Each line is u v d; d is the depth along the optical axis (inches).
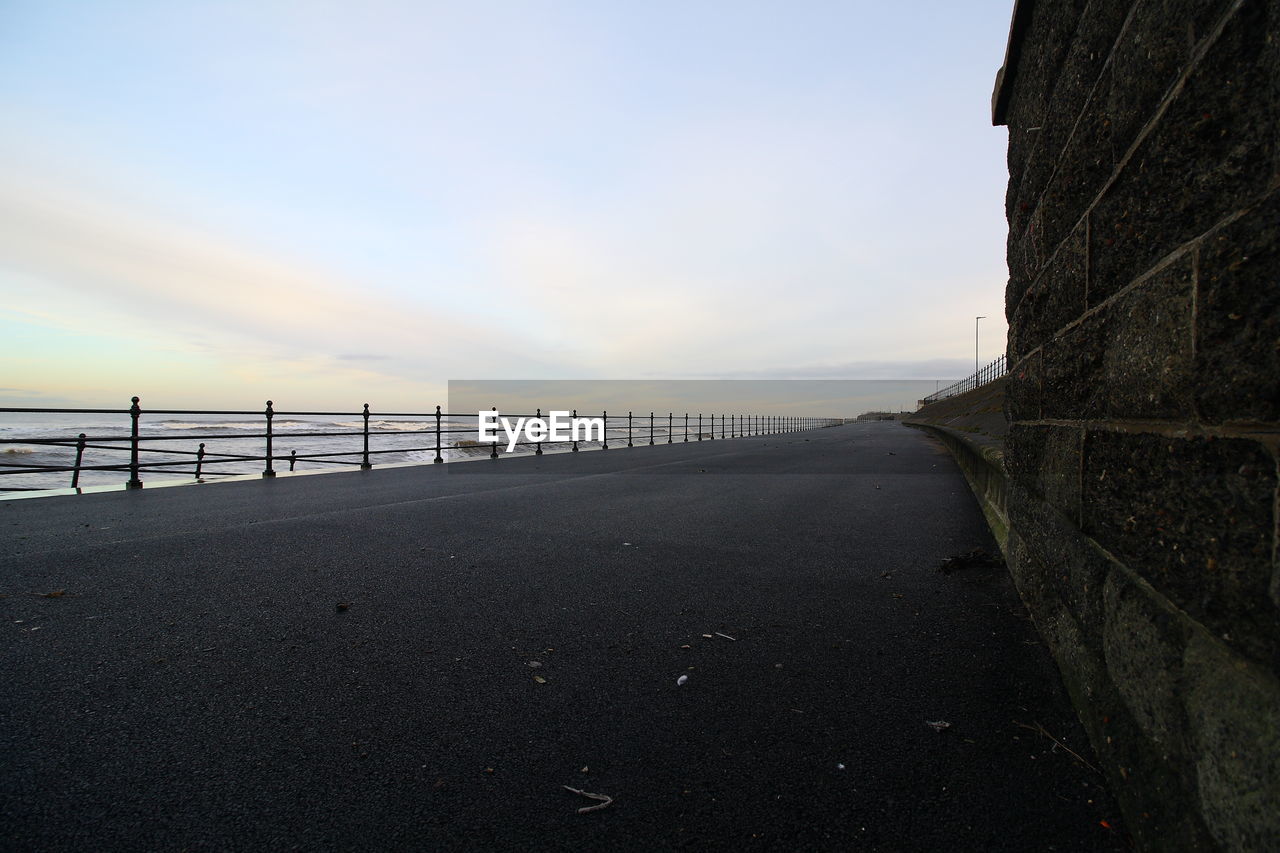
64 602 140.7
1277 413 39.6
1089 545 81.0
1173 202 55.0
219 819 66.5
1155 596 59.2
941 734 83.9
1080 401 84.0
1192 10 51.8
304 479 426.9
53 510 274.5
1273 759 38.7
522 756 79.5
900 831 64.1
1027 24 116.9
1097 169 77.6
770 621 132.0
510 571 172.7
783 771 75.7
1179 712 53.2
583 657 112.5
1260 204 41.6
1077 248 85.7
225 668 106.3
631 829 65.1
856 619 132.7
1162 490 56.7
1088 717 80.4
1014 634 120.9
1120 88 69.1
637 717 89.9
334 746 81.7
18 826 64.9
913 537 221.6
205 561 180.4
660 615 135.9
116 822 65.8
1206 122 49.0
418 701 94.7
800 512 278.5
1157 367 57.5
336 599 145.8
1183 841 51.0
